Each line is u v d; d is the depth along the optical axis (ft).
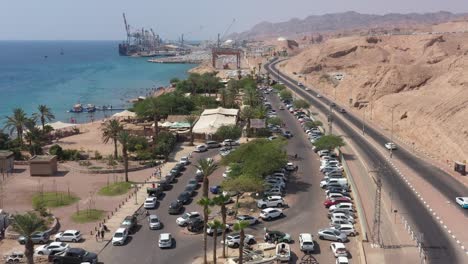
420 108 469.57
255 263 198.80
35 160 342.44
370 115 548.31
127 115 538.88
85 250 212.64
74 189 310.24
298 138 446.60
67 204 281.54
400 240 223.92
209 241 228.22
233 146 400.06
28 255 184.03
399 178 321.73
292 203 275.80
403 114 489.26
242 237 185.16
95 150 415.85
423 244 219.41
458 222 246.27
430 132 418.92
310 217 254.47
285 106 625.82
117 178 331.77
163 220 255.29
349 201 268.21
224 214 200.13
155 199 276.82
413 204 272.31
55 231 241.96
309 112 561.02
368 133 466.29
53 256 206.39
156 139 402.11
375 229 235.61
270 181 297.94
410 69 604.90
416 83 586.86
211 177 329.72
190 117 465.88
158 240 229.25
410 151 399.03
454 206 270.05
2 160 352.69
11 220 225.15
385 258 205.05
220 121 465.06
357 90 624.59
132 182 319.27
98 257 212.23
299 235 229.25
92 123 558.56
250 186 258.16
